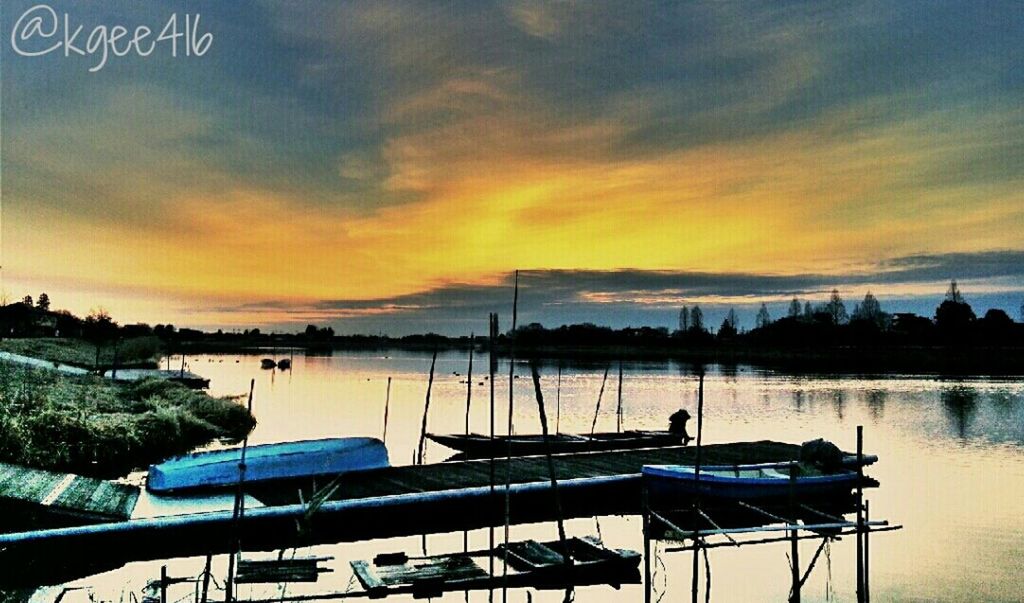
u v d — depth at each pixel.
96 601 15.43
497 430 46.72
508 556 17.17
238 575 15.31
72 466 28.02
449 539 22.19
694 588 16.48
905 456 36.59
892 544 22.48
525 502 22.98
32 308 125.44
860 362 129.75
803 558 21.69
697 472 17.98
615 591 18.34
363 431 46.25
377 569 16.00
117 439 31.11
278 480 23.69
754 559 21.67
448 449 38.97
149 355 98.69
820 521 21.77
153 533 18.53
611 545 22.08
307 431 46.16
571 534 23.12
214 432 41.91
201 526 19.03
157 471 22.22
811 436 43.16
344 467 24.91
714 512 22.66
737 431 45.56
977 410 55.88
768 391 73.25
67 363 72.75
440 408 60.56
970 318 145.00
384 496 21.59
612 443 35.00
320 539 20.81
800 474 23.73
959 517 25.30
